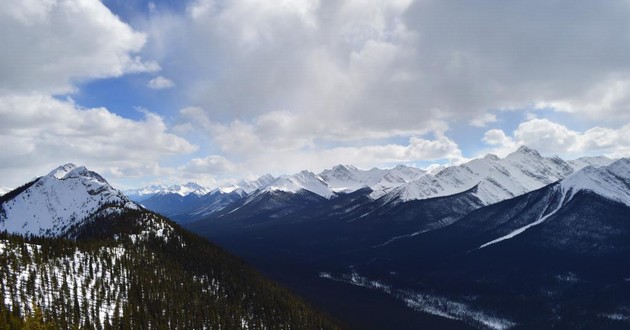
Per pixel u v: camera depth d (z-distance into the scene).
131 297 172.38
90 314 152.25
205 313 185.38
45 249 191.75
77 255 197.88
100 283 174.12
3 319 125.38
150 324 162.00
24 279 160.88
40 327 125.50
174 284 198.25
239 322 193.75
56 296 154.12
